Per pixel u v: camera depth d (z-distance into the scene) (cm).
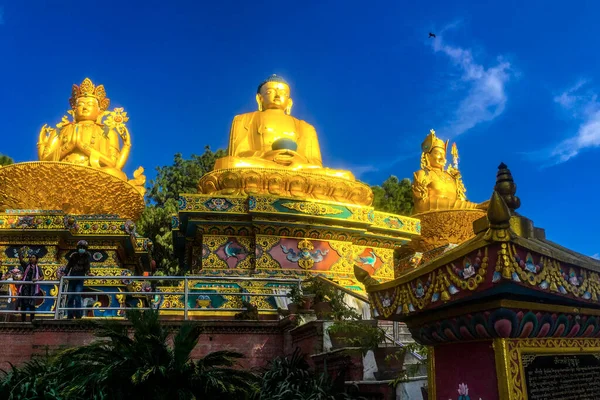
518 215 509
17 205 2009
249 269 1739
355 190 1984
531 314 470
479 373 491
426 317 544
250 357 1138
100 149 2231
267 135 2327
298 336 1065
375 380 827
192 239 1948
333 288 1177
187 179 3466
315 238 1806
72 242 1905
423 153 2653
